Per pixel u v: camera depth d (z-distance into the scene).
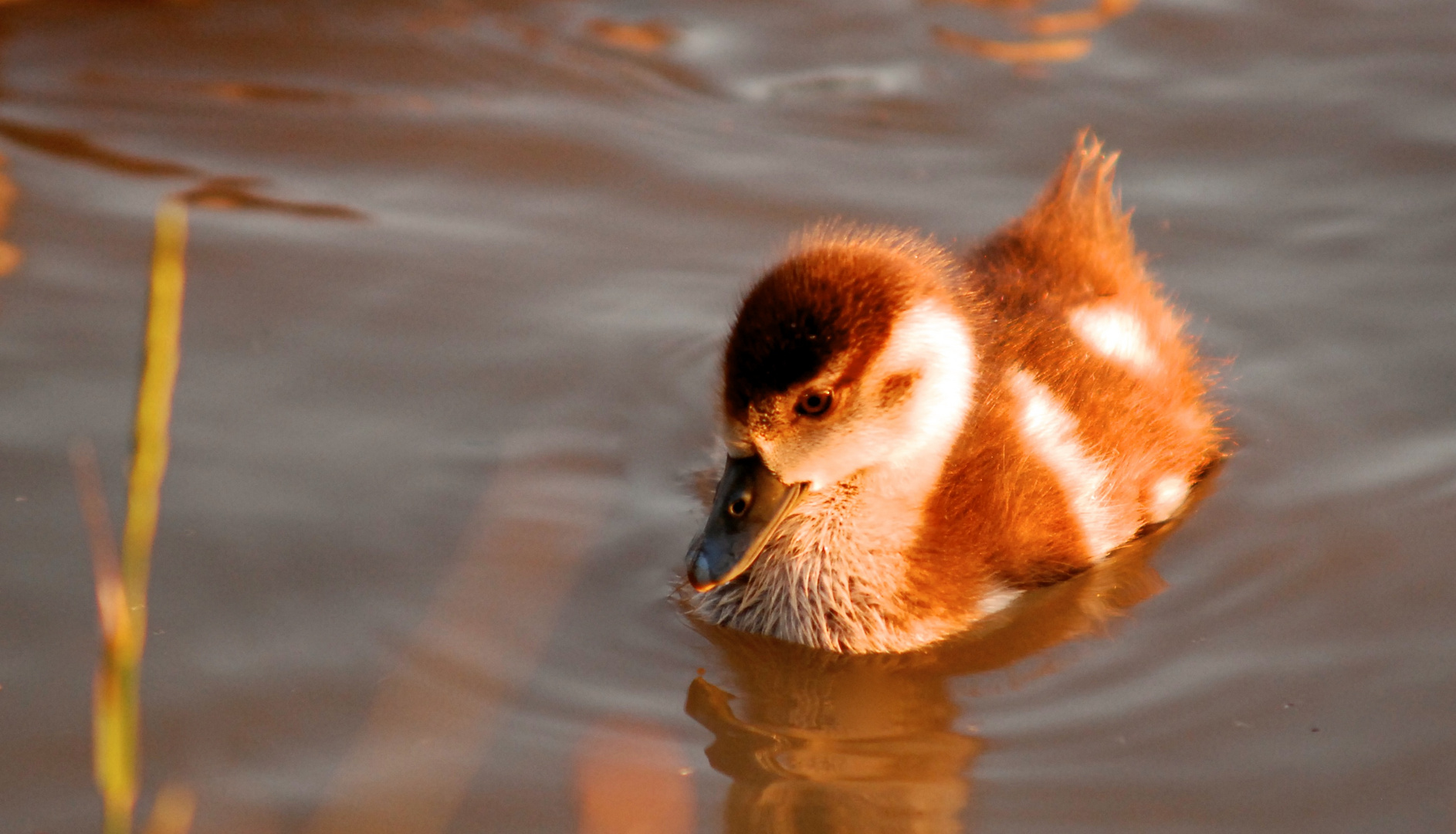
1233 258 13.33
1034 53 16.20
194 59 15.70
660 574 10.55
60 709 8.74
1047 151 14.71
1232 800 8.38
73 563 9.84
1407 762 8.56
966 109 15.34
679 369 12.31
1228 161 14.52
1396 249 13.34
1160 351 11.80
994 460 10.72
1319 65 15.83
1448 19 16.48
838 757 9.02
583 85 15.66
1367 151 14.54
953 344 10.36
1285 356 12.32
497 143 14.77
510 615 9.94
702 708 9.42
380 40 16.20
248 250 13.17
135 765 8.42
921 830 8.34
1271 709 9.09
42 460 10.70
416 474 11.05
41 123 14.59
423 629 9.66
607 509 10.99
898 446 10.16
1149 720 9.12
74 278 12.65
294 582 9.95
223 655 9.28
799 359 9.59
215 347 12.09
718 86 15.69
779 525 10.43
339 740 8.72
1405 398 11.79
